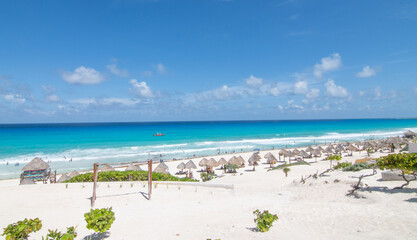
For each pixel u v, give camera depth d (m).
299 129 118.56
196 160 40.69
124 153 47.72
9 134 87.00
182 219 9.02
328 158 21.78
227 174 29.78
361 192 11.70
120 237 7.18
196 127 144.00
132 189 13.73
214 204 11.56
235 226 8.10
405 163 10.62
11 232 6.13
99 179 15.88
